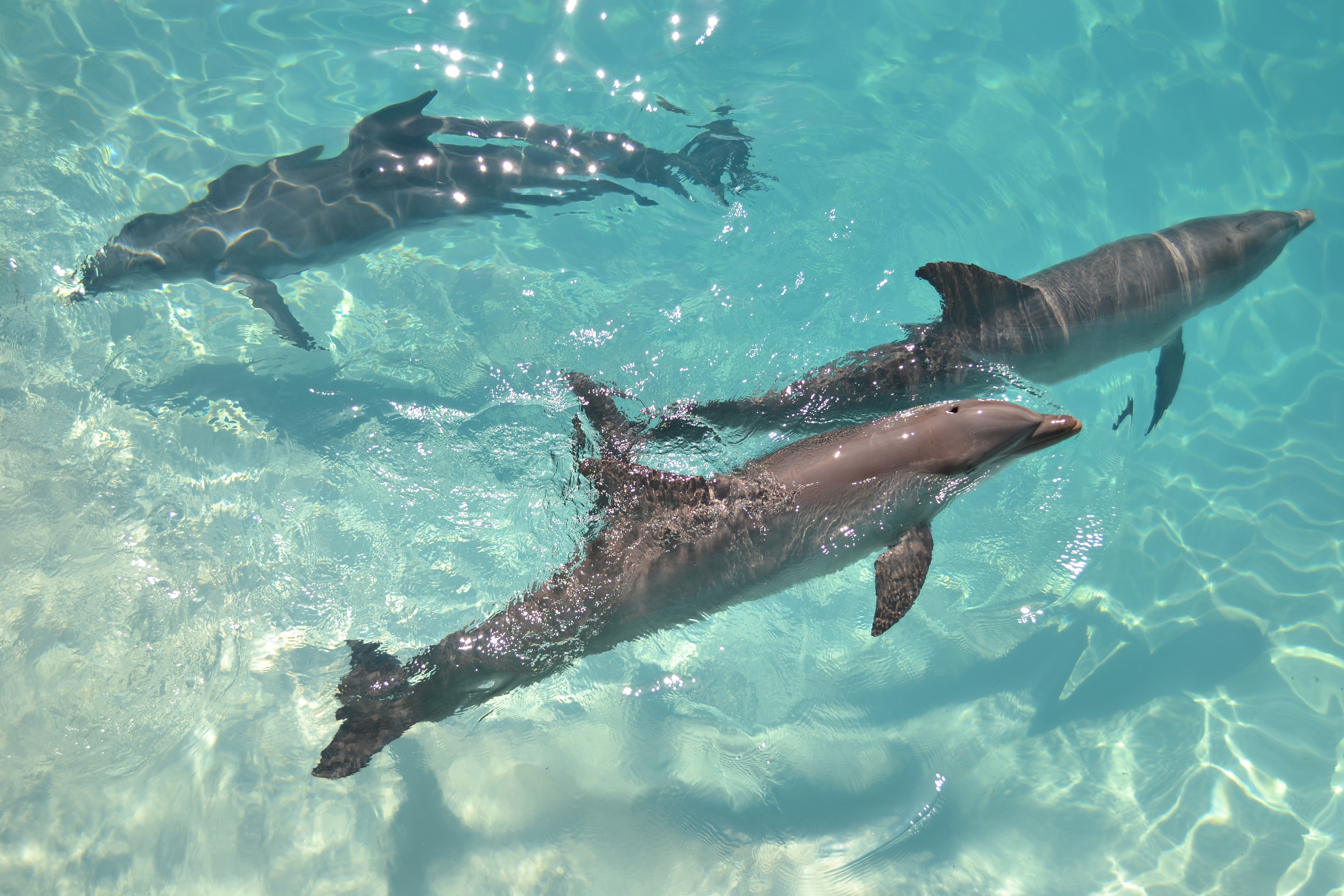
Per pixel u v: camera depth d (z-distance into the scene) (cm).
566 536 499
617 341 573
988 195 627
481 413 557
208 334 583
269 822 481
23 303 568
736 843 493
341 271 604
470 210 592
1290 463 589
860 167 627
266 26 672
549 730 508
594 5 680
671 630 480
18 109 624
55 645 497
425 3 682
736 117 641
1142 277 545
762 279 592
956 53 678
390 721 466
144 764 484
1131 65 676
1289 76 669
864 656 532
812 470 465
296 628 511
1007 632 542
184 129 629
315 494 540
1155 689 533
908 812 503
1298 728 519
